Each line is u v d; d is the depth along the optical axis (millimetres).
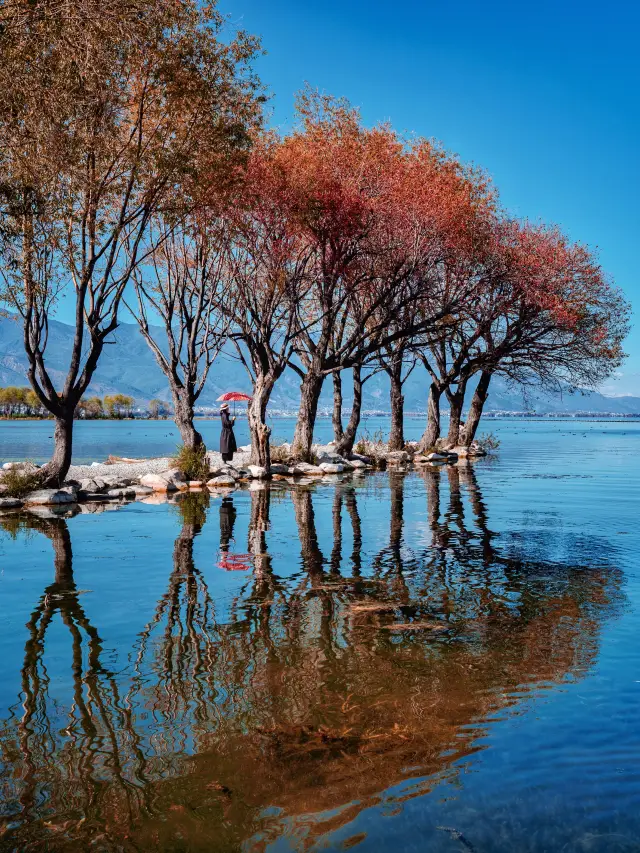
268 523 14703
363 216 25609
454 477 27078
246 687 5559
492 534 13312
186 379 25469
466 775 4164
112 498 19688
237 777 4172
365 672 5906
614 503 18391
